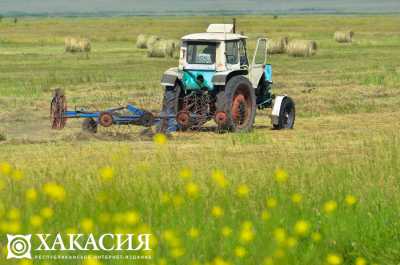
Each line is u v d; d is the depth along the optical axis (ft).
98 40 594.65
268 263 58.29
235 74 161.79
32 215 71.67
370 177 93.40
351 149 128.26
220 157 118.42
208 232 68.54
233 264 62.95
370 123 175.42
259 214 74.79
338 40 542.16
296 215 74.64
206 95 158.71
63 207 75.05
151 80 277.85
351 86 256.73
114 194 78.84
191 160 115.34
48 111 195.72
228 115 155.63
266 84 173.88
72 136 149.28
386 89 247.91
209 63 157.48
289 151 127.03
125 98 225.97
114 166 102.99
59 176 93.35
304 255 64.44
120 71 315.99
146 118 152.35
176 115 153.89
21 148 133.18
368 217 74.43
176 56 401.49
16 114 187.42
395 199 81.41
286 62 366.02
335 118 186.80
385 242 69.62
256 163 111.75
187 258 62.90
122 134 151.64
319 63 357.41
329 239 68.85
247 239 61.62
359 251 67.82
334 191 85.10
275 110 165.37
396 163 103.09
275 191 83.41
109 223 69.77
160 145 135.44
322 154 122.62
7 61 368.68
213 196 81.41
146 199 78.18
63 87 254.47
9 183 87.97
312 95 235.40
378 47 485.15
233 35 160.15
